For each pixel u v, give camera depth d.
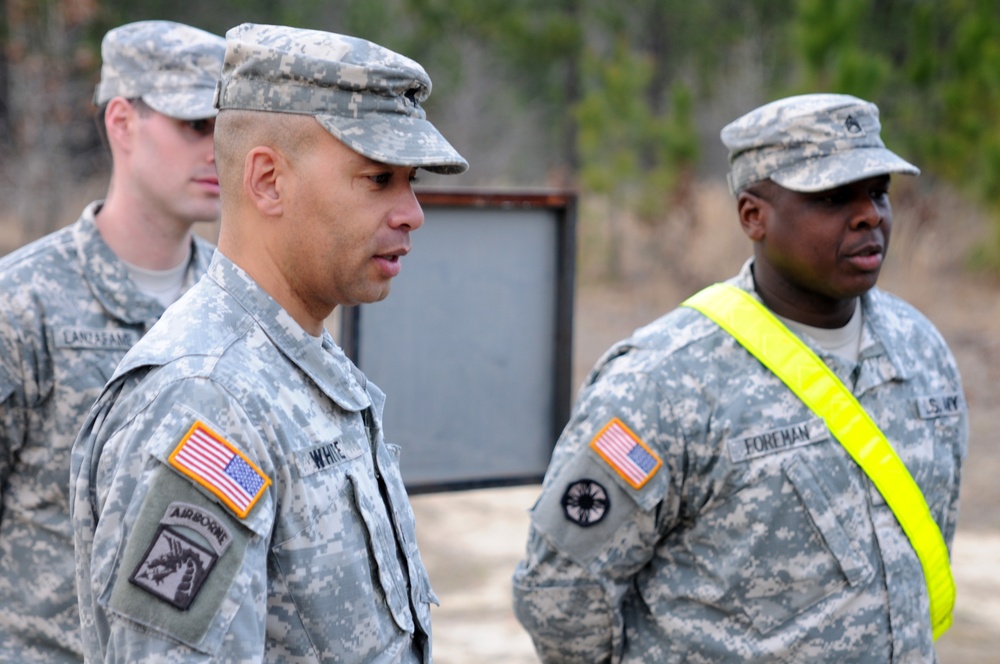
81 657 6.10
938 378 6.41
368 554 4.03
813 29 27.48
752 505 5.82
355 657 3.92
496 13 35.34
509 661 10.72
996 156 27.41
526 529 14.85
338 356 4.39
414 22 36.06
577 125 38.81
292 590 3.81
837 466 5.88
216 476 3.62
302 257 4.00
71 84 29.97
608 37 41.03
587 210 32.94
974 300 26.62
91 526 3.87
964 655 10.81
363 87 3.90
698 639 5.89
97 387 6.23
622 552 5.96
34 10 28.39
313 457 3.91
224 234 4.13
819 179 5.84
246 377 3.83
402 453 7.66
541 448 8.05
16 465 6.20
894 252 28.25
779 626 5.80
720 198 31.91
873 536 5.89
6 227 30.61
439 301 7.71
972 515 15.00
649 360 6.04
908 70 29.36
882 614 5.83
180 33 6.57
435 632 11.46
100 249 6.45
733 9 40.22
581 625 6.08
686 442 5.90
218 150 4.10
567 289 7.95
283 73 3.91
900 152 28.52
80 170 31.16
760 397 5.93
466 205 7.70
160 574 3.53
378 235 3.98
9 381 6.05
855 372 6.12
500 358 7.90
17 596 6.14
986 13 28.84
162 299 6.75
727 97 37.84
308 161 3.92
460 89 38.69
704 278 30.20
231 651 3.55
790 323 6.21
